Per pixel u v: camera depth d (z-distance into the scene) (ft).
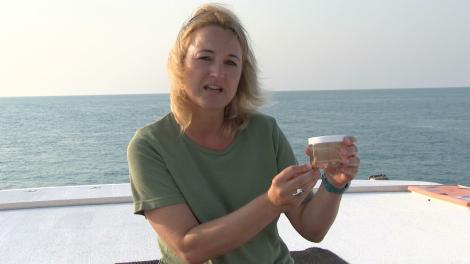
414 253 10.83
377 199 15.97
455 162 114.73
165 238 6.26
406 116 286.87
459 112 325.83
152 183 6.36
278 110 356.79
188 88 6.47
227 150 6.81
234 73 6.48
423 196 16.15
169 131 6.72
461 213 14.12
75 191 16.71
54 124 245.24
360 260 10.46
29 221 13.69
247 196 6.77
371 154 130.72
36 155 130.52
